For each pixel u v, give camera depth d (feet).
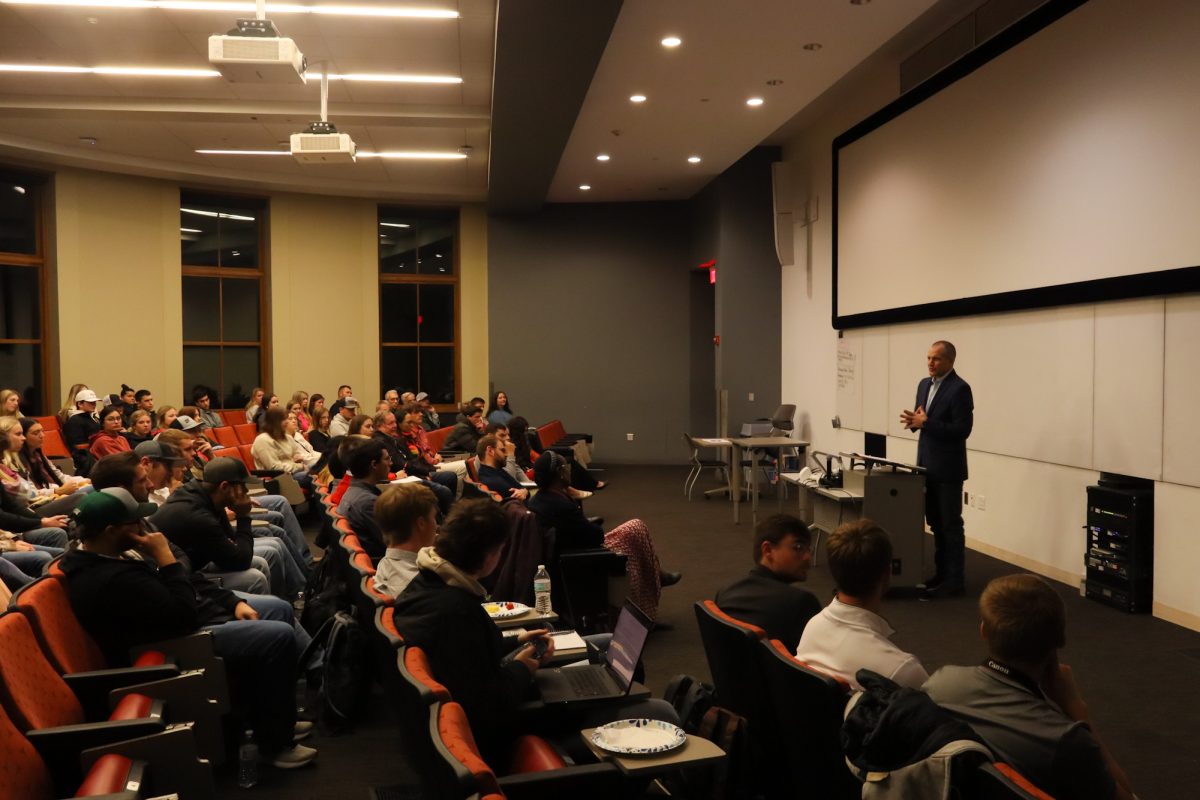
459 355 47.75
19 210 36.42
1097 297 18.22
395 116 29.68
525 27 19.43
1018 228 20.86
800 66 23.88
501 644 8.30
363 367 46.09
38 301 36.96
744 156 38.34
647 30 21.25
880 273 27.96
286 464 28.17
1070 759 5.67
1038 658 6.12
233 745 11.28
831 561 7.92
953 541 19.10
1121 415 17.98
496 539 8.14
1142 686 13.44
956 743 5.08
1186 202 15.94
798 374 36.47
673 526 27.81
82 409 29.30
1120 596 17.58
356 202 45.83
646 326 46.50
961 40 23.62
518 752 7.32
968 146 22.85
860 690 6.68
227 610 11.68
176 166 38.06
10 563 14.16
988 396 22.74
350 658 11.89
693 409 46.52
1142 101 16.96
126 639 9.92
